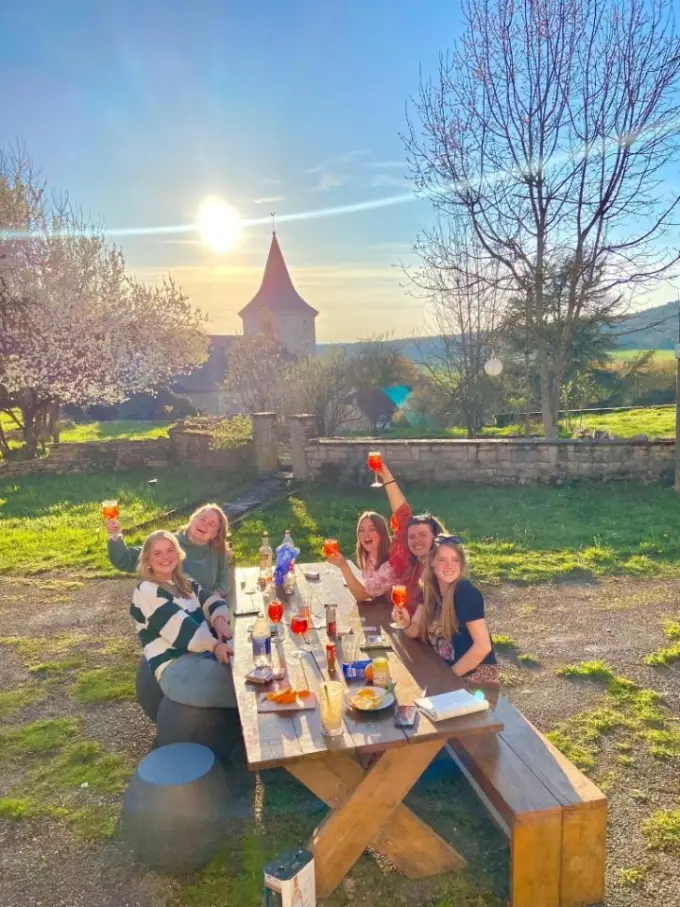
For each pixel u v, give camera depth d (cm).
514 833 278
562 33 1332
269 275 6291
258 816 360
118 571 814
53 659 576
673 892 302
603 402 2925
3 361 1784
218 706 382
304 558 846
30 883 318
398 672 354
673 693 484
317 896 295
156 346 2147
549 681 505
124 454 1512
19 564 852
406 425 3080
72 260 1936
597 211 1395
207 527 501
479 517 988
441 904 297
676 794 372
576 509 1009
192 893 307
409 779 295
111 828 355
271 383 2692
